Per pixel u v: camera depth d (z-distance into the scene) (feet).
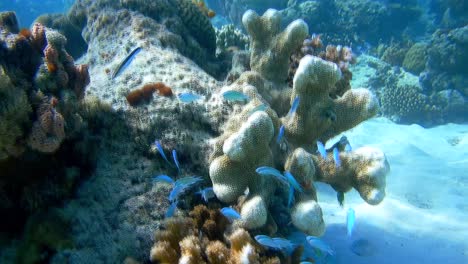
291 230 2.39
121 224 1.92
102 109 2.34
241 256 1.65
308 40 3.67
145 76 2.70
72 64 2.12
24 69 1.94
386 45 10.23
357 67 9.32
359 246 2.43
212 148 2.31
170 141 2.28
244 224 1.83
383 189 2.04
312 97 2.24
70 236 1.79
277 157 2.26
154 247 1.78
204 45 4.42
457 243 2.46
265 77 2.97
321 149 2.03
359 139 4.86
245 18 2.90
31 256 1.71
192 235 1.85
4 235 1.84
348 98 2.33
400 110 7.91
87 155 2.14
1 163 1.76
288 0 11.08
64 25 5.31
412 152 4.35
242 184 1.97
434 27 11.60
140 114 2.35
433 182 3.56
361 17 10.52
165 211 2.03
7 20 2.30
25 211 1.90
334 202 3.13
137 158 2.22
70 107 2.00
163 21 3.82
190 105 2.43
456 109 7.82
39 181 1.95
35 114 1.78
